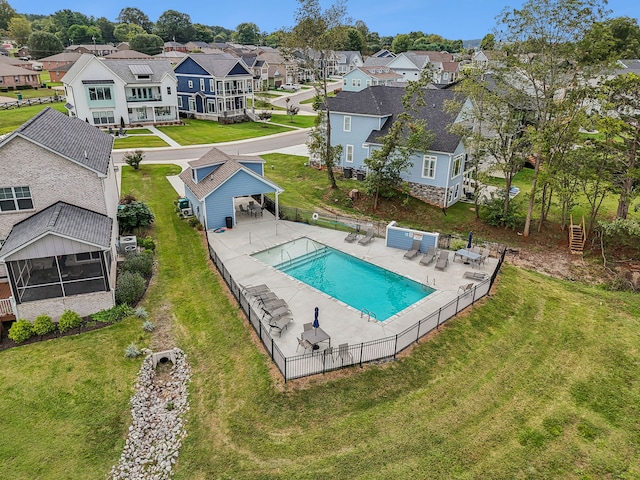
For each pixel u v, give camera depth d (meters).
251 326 18.08
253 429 13.51
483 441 13.03
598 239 28.45
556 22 24.28
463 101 31.45
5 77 82.19
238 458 12.64
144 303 20.27
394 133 30.14
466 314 19.11
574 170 27.47
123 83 57.81
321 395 14.48
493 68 27.69
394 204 33.31
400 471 12.05
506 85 27.47
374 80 83.06
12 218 19.86
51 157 19.55
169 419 14.30
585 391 15.25
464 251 23.81
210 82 64.06
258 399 14.48
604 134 27.34
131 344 17.36
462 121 31.11
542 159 31.69
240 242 26.09
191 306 20.08
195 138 53.91
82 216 20.03
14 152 18.91
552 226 30.83
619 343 17.98
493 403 14.52
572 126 26.31
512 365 16.39
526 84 28.44
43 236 17.39
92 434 13.71
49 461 12.77
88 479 12.34
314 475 11.98
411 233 24.95
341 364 15.70
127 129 57.91
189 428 13.86
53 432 13.70
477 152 29.67
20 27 152.00
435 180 32.81
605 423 13.89
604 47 24.39
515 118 29.44
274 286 21.09
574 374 16.09
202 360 16.75
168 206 31.36
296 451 12.70
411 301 20.33
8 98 74.38
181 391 15.45
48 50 125.00
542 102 28.08
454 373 15.78
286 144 52.03
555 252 28.14
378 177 31.50
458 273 22.75
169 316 19.38
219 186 26.61
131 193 33.62
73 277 19.28
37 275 19.25
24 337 17.55
